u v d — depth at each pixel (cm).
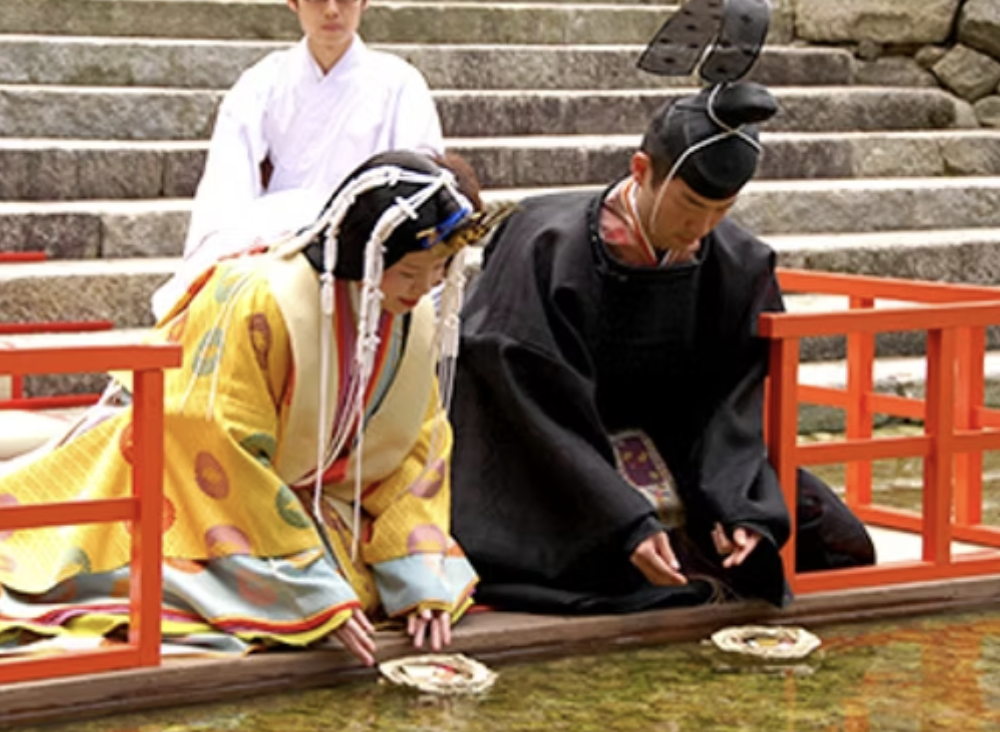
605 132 1133
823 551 560
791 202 1052
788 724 461
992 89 1233
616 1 1275
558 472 519
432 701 473
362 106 704
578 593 525
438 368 549
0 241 876
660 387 548
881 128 1209
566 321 522
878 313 550
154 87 1061
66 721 454
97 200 947
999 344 962
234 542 483
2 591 493
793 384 541
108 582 494
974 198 1102
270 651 482
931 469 568
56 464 507
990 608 573
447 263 486
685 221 516
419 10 1187
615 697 479
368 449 503
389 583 504
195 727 452
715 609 534
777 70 1234
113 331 797
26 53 1038
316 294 480
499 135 1104
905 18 1241
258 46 1087
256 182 701
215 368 482
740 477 529
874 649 526
